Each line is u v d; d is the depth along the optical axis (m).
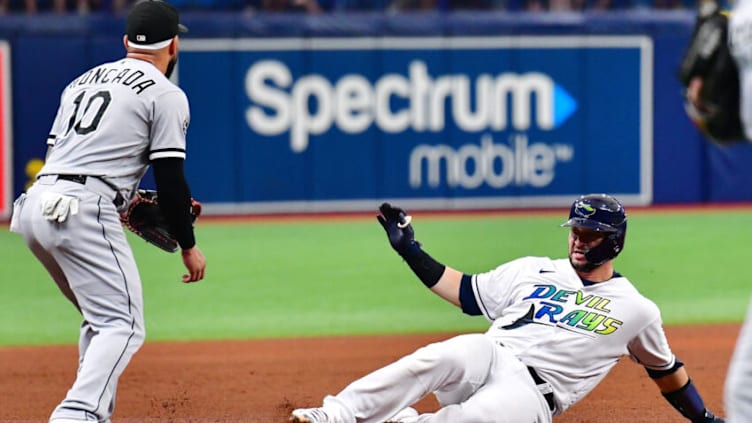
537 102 64.81
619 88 65.19
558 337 18.44
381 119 64.00
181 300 38.28
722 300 38.06
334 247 50.28
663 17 65.19
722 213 61.84
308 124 63.50
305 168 63.72
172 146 18.95
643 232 54.31
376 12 64.50
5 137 60.38
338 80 63.50
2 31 60.06
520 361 18.39
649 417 22.77
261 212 63.59
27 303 38.03
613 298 18.62
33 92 60.38
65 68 60.53
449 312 35.91
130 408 23.66
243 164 63.16
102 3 62.94
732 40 12.85
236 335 32.41
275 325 33.91
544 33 64.50
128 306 18.88
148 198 20.52
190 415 23.08
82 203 18.56
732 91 13.23
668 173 66.00
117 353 18.52
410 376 17.73
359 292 39.62
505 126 64.69
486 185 64.88
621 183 65.69
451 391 18.33
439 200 64.69
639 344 18.75
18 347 30.75
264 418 22.86
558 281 19.05
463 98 64.38
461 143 64.56
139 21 19.73
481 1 66.75
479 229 55.25
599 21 64.75
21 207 19.00
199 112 62.53
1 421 22.53
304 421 17.34
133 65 19.50
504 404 17.72
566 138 65.19
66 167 18.80
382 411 17.83
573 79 64.94
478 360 17.95
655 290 40.00
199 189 62.91
